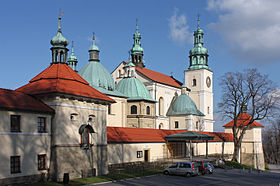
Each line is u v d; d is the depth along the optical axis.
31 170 31.19
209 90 108.88
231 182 38.06
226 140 81.88
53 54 40.81
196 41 109.81
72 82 37.88
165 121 88.06
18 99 31.69
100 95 39.28
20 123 30.50
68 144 34.22
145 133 55.38
